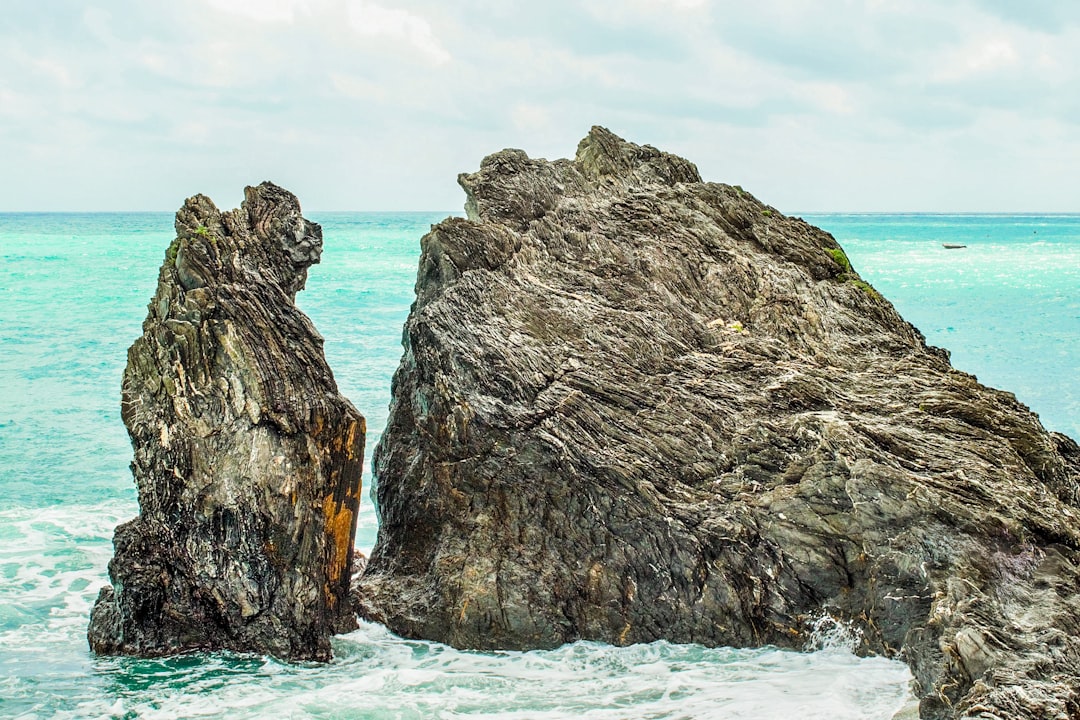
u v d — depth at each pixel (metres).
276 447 18.66
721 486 19.34
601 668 17.98
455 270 22.67
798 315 23.92
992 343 52.81
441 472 20.61
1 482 29.47
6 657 18.69
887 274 96.44
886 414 20.23
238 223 20.80
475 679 17.58
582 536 19.50
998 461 18.81
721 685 16.83
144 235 177.62
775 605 18.45
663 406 20.47
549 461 19.72
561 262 24.50
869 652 17.67
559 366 21.02
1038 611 15.27
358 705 16.47
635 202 26.94
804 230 28.89
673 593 18.88
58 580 22.67
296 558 18.70
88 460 31.75
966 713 13.05
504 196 25.70
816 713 15.36
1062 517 17.27
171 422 18.89
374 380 39.97
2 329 55.44
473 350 20.88
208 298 19.03
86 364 45.97
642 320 22.34
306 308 61.12
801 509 18.53
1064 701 13.07
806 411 20.23
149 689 17.27
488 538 19.89
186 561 18.94
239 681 17.59
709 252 25.75
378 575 21.44
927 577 16.56
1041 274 95.44
